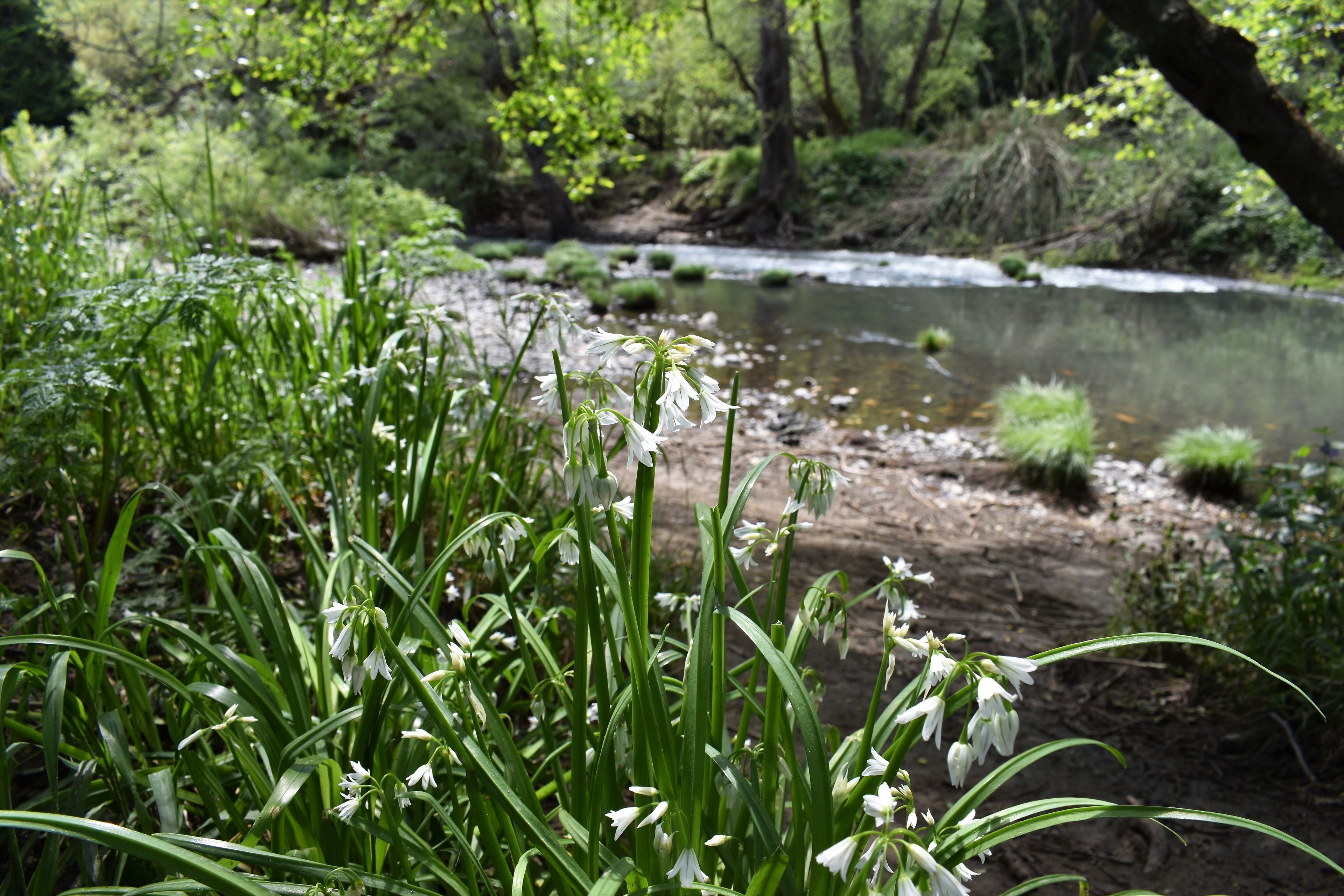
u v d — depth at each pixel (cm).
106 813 155
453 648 129
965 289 1625
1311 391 931
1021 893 125
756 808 112
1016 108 2116
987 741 98
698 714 115
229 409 295
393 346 239
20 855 142
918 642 118
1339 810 267
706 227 2547
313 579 220
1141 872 244
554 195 2438
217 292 248
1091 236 1961
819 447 692
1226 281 1723
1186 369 1027
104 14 2164
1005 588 454
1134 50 2805
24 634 168
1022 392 755
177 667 193
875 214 2302
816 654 362
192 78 1160
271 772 137
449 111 2541
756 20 2423
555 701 195
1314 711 302
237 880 91
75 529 253
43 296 315
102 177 573
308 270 1143
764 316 1299
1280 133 385
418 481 238
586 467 110
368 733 135
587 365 827
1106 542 532
